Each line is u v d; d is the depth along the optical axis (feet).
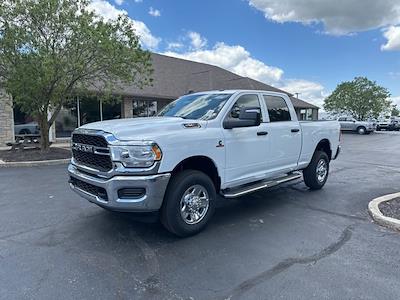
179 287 10.47
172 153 13.55
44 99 41.32
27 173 31.19
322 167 24.00
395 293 10.07
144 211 13.19
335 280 10.87
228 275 11.23
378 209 18.01
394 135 100.83
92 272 11.39
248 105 18.10
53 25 38.45
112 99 52.29
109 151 13.14
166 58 89.20
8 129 54.03
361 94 151.23
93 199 14.11
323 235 14.90
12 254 12.78
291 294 10.03
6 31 36.78
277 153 19.35
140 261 12.26
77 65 38.37
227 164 16.15
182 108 18.15
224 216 17.67
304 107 108.58
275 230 15.55
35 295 9.94
